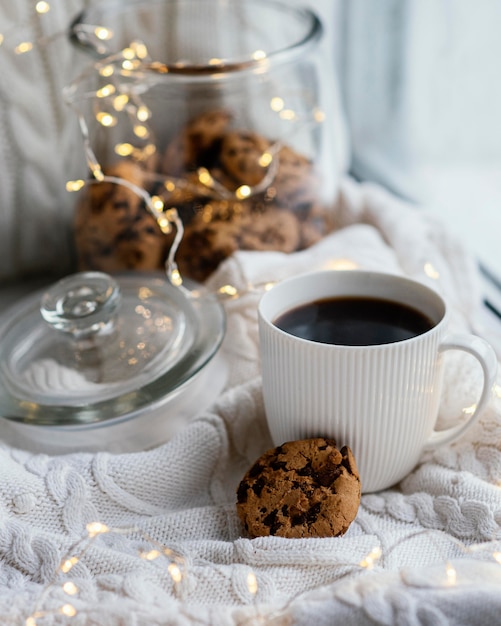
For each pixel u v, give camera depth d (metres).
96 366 0.58
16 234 0.77
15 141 0.73
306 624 0.45
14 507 0.53
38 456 0.55
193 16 0.74
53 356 0.59
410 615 0.45
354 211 0.74
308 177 0.69
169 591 0.49
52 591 0.48
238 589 0.48
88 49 0.66
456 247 0.69
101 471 0.54
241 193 0.67
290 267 0.64
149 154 0.68
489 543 0.49
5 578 0.51
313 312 0.55
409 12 0.81
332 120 0.74
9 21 0.71
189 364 0.58
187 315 0.62
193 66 0.65
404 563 0.50
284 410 0.53
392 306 0.54
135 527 0.51
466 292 0.68
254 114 0.69
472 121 0.78
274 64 0.66
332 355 0.50
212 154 0.68
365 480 0.54
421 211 0.74
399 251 0.69
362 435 0.52
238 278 0.63
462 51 0.77
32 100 0.73
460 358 0.57
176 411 0.59
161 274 0.67
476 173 0.78
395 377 0.50
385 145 0.89
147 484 0.55
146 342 0.59
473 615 0.45
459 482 0.53
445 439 0.54
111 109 0.67
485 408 0.52
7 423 0.60
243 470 0.58
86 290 0.60
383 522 0.53
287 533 0.50
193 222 0.67
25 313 0.64
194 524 0.53
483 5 0.74
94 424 0.56
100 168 0.68
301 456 0.52
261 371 0.57
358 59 0.88
